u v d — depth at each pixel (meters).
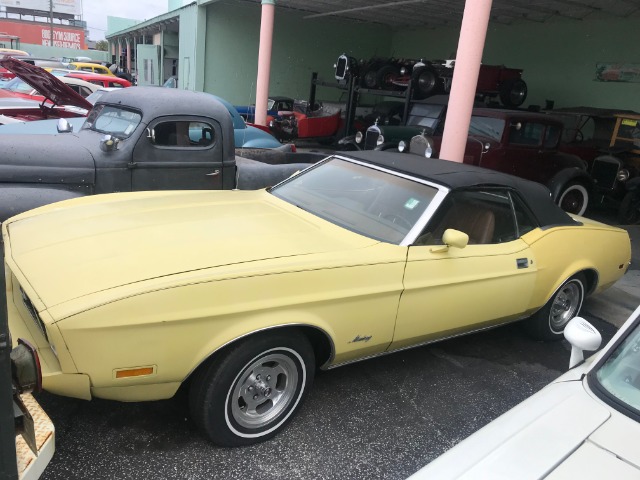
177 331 2.39
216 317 2.46
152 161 5.17
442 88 11.90
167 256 2.68
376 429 3.10
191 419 2.98
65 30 73.44
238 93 19.95
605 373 2.21
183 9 19.84
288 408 2.89
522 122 8.54
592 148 10.21
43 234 3.00
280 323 2.62
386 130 10.26
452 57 18.72
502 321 3.95
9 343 1.50
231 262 2.67
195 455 2.70
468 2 6.56
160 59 25.70
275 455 2.77
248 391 2.72
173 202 3.69
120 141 5.09
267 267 2.66
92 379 2.30
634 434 1.89
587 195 9.39
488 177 3.74
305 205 3.82
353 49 21.41
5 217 4.46
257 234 3.12
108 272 2.50
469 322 3.59
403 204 3.51
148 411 3.02
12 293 2.88
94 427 2.85
